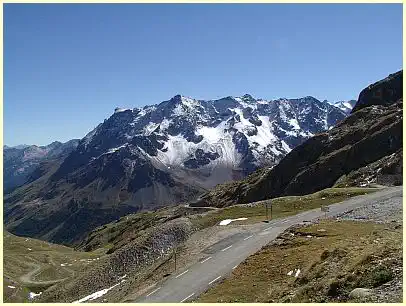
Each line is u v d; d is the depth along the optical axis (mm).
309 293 25281
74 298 67000
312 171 165250
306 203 78312
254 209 79812
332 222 49656
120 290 56031
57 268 132000
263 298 30734
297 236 46062
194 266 47719
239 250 50906
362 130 174375
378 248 26250
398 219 44062
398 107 185125
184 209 131875
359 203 67438
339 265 27250
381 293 20578
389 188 81562
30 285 111875
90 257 152875
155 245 71000
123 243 114375
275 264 38688
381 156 149625
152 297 39938
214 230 66250
